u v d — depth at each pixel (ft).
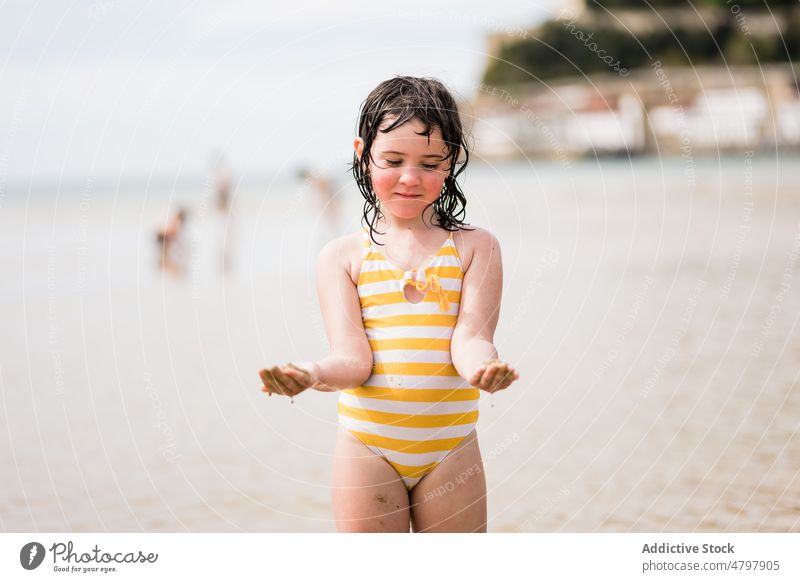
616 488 13.65
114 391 20.94
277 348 25.43
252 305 33.27
